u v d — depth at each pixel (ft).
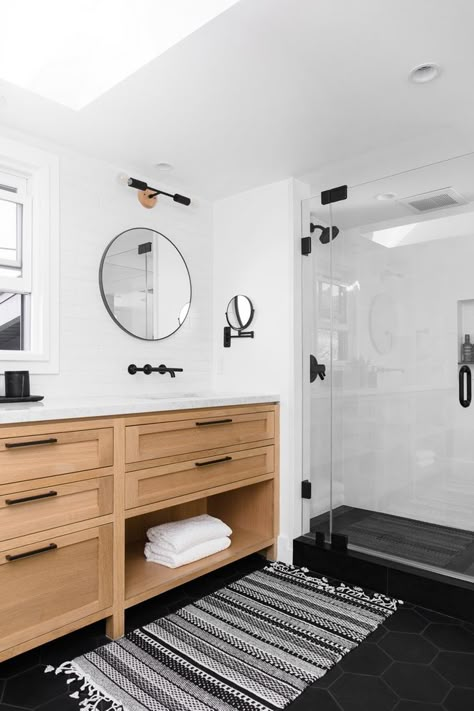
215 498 9.95
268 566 8.80
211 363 10.36
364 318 8.54
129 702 5.10
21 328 7.69
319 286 9.11
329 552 8.36
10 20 5.98
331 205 8.90
